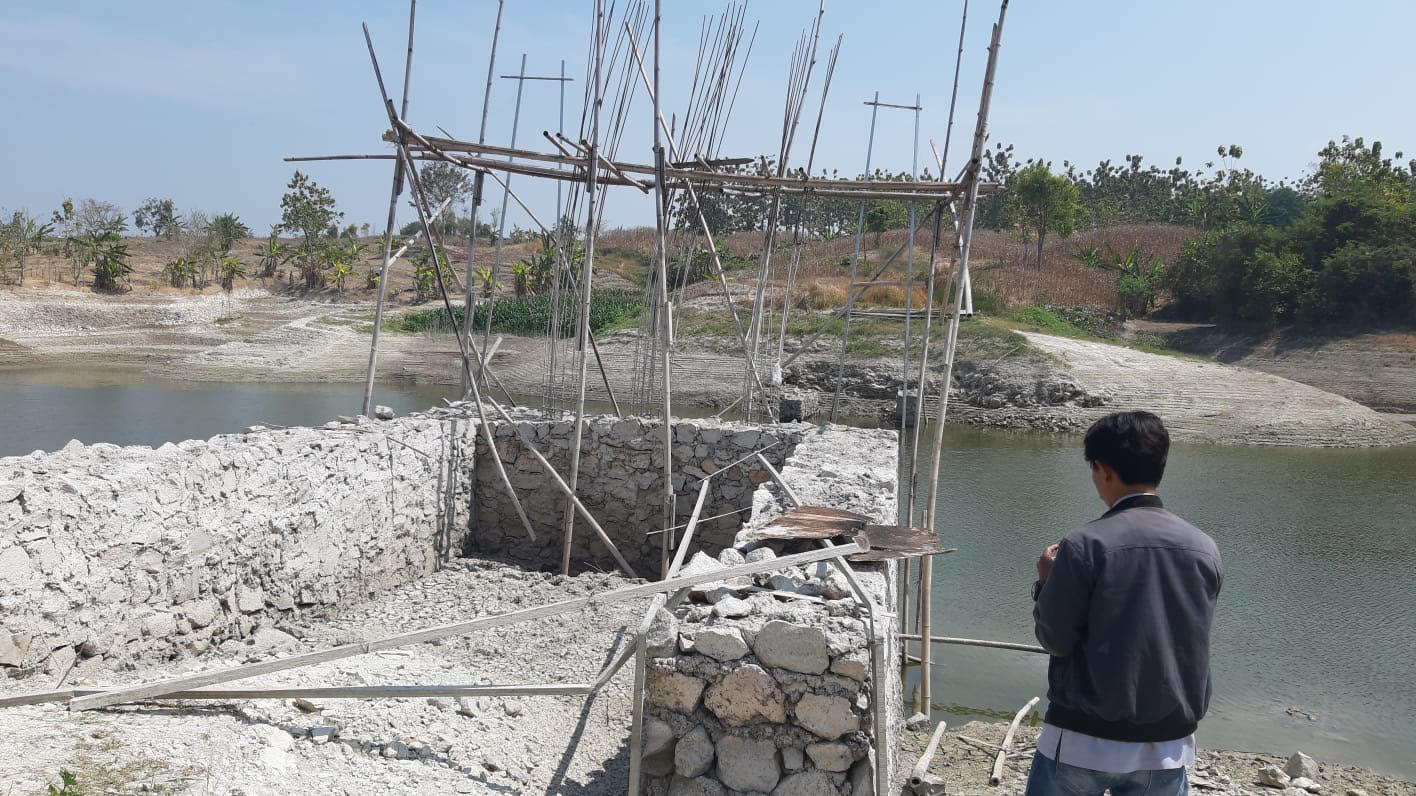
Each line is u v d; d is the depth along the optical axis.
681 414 25.59
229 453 6.86
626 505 9.78
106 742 4.18
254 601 6.95
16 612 5.18
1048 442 23.73
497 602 8.25
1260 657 9.28
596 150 8.30
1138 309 43.09
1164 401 27.22
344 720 4.89
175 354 37.28
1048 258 51.97
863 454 8.24
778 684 3.84
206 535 6.50
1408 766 7.08
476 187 9.70
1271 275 37.91
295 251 63.16
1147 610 2.69
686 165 9.06
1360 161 59.34
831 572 4.57
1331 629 10.09
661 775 3.96
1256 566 12.57
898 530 5.31
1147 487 2.95
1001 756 6.54
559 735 5.51
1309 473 19.84
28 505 5.36
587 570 9.85
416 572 8.99
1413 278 35.12
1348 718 7.91
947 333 7.86
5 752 3.96
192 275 58.44
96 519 5.73
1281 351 35.75
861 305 32.66
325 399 27.94
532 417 10.29
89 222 64.62
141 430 21.73
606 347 30.91
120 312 45.19
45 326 42.19
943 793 5.73
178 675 5.66
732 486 9.53
